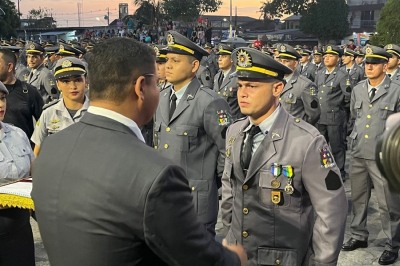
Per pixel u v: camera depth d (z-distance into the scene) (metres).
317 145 2.36
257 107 2.41
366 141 4.43
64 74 3.86
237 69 2.45
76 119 3.92
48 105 4.09
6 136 3.09
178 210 1.41
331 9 57.53
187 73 3.49
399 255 4.51
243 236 2.49
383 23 35.56
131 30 33.69
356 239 4.60
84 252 1.43
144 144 1.52
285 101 6.05
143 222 1.37
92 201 1.42
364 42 35.94
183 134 3.44
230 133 2.66
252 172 2.44
